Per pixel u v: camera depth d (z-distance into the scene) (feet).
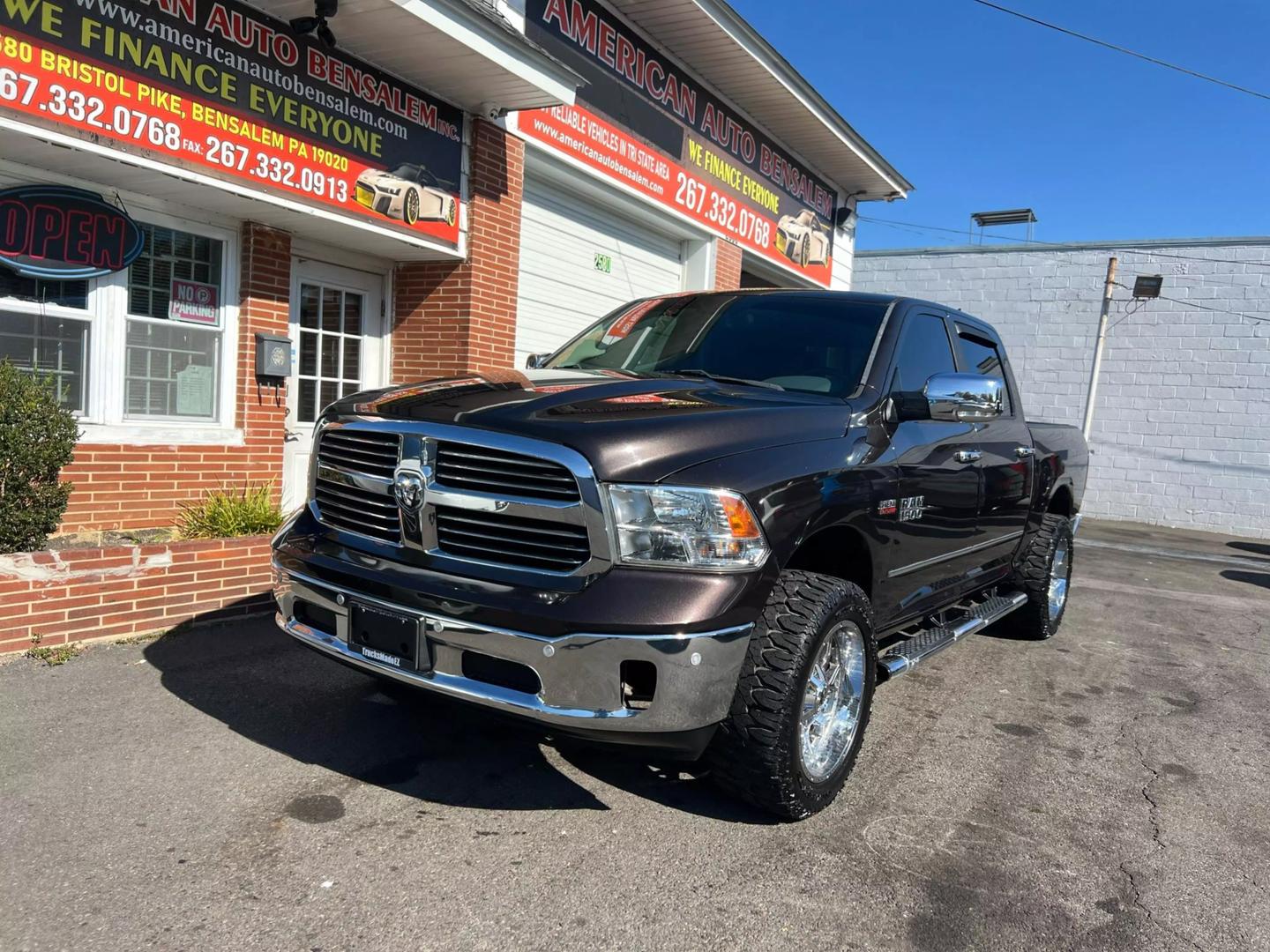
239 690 13.65
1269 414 56.75
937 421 13.99
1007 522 17.03
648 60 32.76
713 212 37.86
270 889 8.57
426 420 9.95
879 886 9.35
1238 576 36.99
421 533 9.80
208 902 8.30
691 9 30.58
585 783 11.38
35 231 17.95
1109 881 9.85
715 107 37.35
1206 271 57.88
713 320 14.71
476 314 25.96
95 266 18.97
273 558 11.23
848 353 13.28
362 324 25.96
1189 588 32.12
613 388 10.85
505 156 26.55
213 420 21.83
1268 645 22.74
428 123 23.75
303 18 19.49
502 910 8.49
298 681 14.24
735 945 8.17
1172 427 59.16
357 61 21.53
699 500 9.12
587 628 8.68
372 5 19.10
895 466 12.16
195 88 18.19
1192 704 16.80
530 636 8.82
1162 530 57.26
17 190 17.58
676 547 9.00
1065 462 20.29
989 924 8.82
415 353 26.50
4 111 15.39
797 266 46.34
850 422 11.73
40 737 11.58
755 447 9.98
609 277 33.81
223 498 19.34
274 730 12.32
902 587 12.94
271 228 22.15
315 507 11.43
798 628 9.72
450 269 25.94
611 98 30.99
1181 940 8.79
